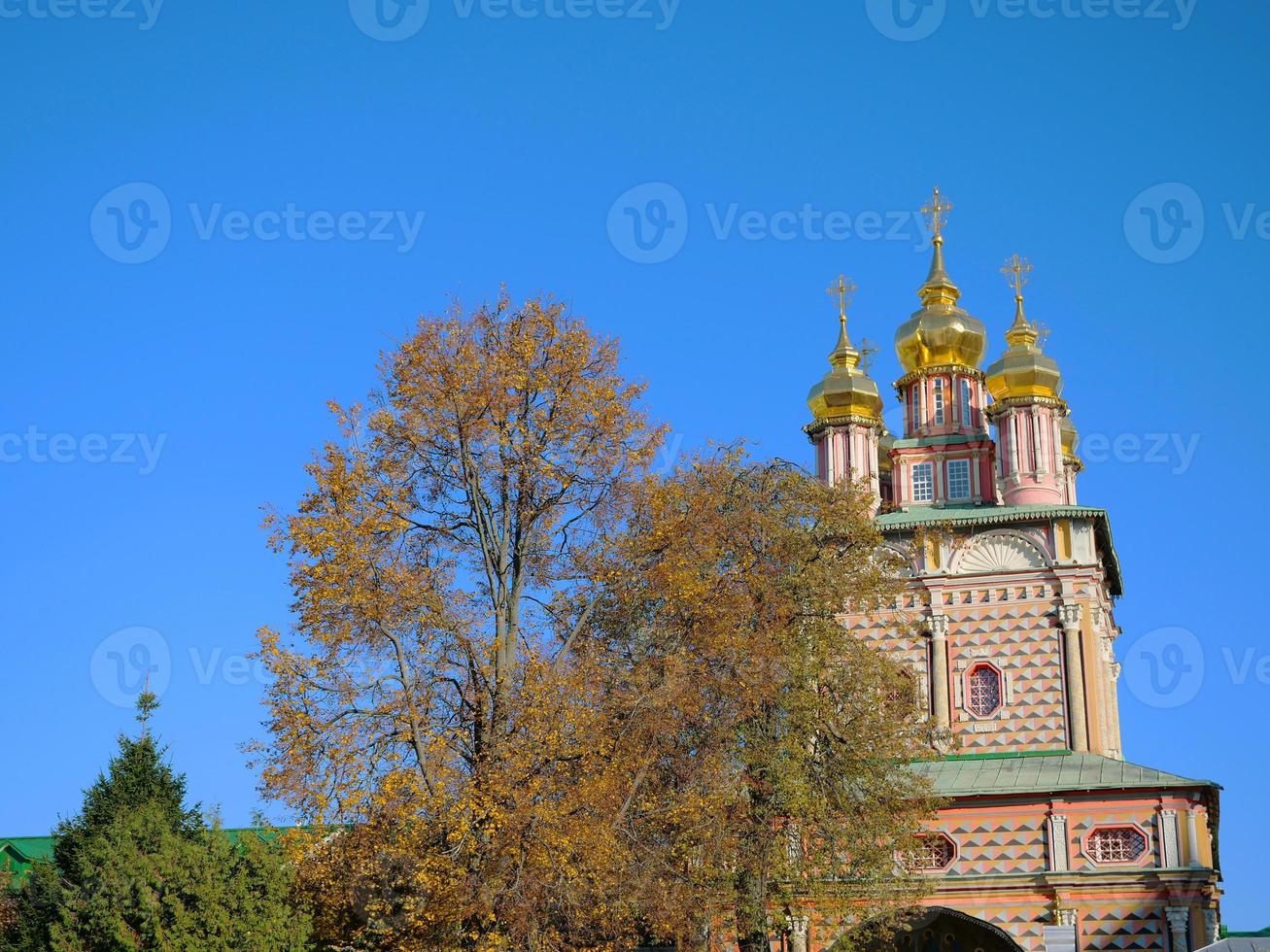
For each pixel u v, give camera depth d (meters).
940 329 70.25
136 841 43.97
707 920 45.31
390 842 39.66
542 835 39.28
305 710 39.97
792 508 51.16
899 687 51.25
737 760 47.72
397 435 43.28
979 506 67.44
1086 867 54.88
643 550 45.62
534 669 41.28
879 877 48.97
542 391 44.31
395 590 40.81
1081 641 61.78
